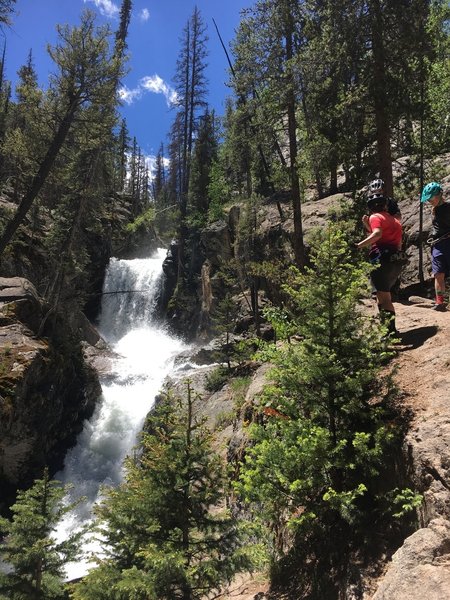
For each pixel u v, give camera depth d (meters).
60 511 7.48
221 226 31.62
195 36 43.12
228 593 4.93
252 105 17.53
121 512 4.71
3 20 11.79
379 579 3.18
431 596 2.23
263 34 16.20
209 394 17.86
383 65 12.01
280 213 23.33
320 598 3.65
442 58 16.62
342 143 13.24
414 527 3.25
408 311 6.83
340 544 3.82
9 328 18.52
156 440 5.14
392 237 5.38
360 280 4.27
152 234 55.97
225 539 4.69
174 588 4.33
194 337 34.31
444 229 6.22
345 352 4.18
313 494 4.11
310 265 16.16
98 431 21.12
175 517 4.70
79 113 20.48
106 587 4.52
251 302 24.58
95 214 26.47
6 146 21.16
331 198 21.55
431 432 3.52
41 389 17.31
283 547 4.85
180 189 47.09
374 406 4.31
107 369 27.25
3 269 26.94
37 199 27.84
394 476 3.66
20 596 6.81
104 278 42.09
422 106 11.84
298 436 3.73
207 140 45.28
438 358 4.66
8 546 7.14
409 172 13.55
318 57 13.88
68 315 29.02
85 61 18.66
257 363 17.97
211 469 4.95
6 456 15.98
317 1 15.57
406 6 11.98
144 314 39.97
